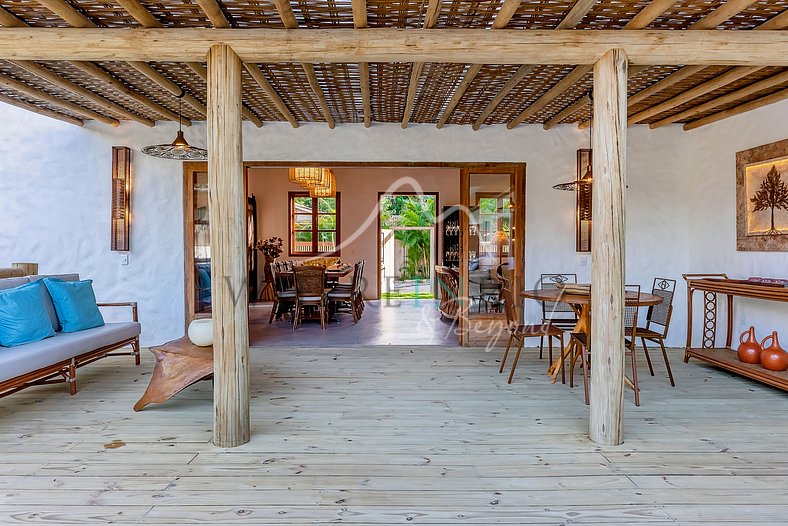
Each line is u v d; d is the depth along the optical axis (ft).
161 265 17.85
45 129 17.53
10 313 11.36
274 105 15.83
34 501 7.07
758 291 12.85
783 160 13.87
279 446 9.03
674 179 18.22
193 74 12.89
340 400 11.71
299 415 10.68
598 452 8.79
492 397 11.99
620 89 9.17
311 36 9.37
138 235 17.76
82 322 13.38
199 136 17.89
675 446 9.04
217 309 8.99
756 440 9.31
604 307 9.12
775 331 13.52
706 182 17.22
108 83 13.03
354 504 7.03
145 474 7.91
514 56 9.53
